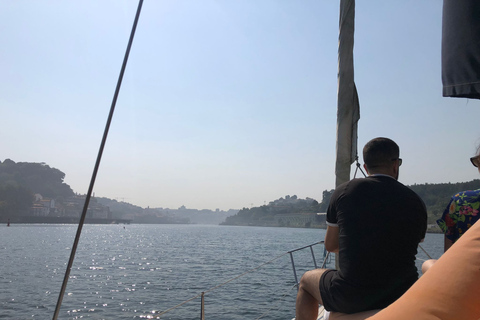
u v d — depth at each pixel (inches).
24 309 770.2
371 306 87.4
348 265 90.3
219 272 1346.0
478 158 59.2
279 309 706.8
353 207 94.2
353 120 182.4
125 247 2743.6
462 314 25.0
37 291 968.3
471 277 25.7
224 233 6387.8
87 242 3299.7
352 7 183.3
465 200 88.5
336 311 93.0
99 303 817.5
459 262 27.0
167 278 1192.2
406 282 89.1
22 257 1879.9
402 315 26.5
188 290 967.0
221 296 839.1
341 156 181.6
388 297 87.5
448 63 64.1
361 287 87.6
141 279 1171.9
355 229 91.7
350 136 181.5
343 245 93.0
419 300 26.7
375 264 88.2
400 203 93.0
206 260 1801.2
